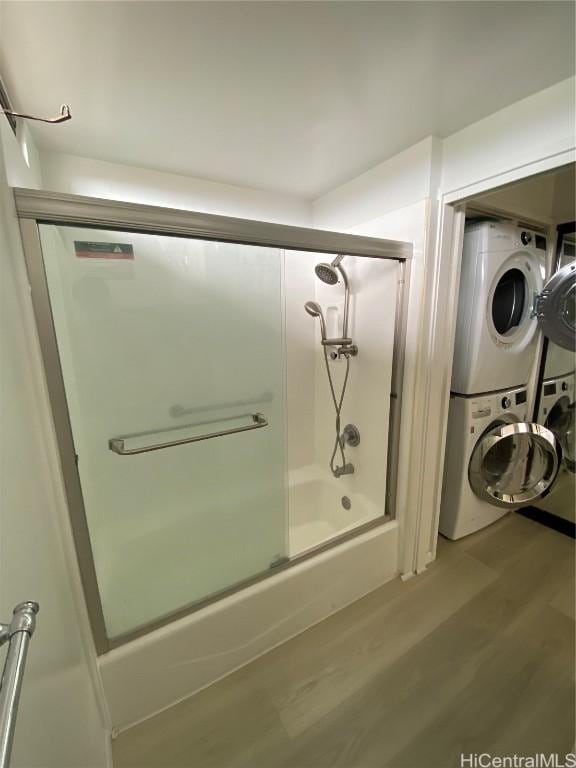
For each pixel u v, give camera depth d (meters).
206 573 1.40
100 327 1.32
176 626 1.14
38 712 0.53
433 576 1.73
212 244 1.51
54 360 0.90
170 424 1.52
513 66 0.96
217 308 1.59
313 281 2.19
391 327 1.62
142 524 1.42
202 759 1.03
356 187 1.70
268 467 1.75
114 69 0.95
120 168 1.54
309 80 1.01
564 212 1.81
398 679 1.24
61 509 0.92
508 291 1.80
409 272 1.49
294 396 2.27
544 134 1.06
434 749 1.04
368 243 1.36
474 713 1.13
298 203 2.00
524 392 1.99
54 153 1.41
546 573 1.73
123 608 1.20
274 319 1.75
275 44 0.87
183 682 1.17
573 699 1.16
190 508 1.54
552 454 1.91
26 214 0.82
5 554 0.49
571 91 1.00
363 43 0.87
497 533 2.04
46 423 0.87
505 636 1.40
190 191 1.70
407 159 1.42
